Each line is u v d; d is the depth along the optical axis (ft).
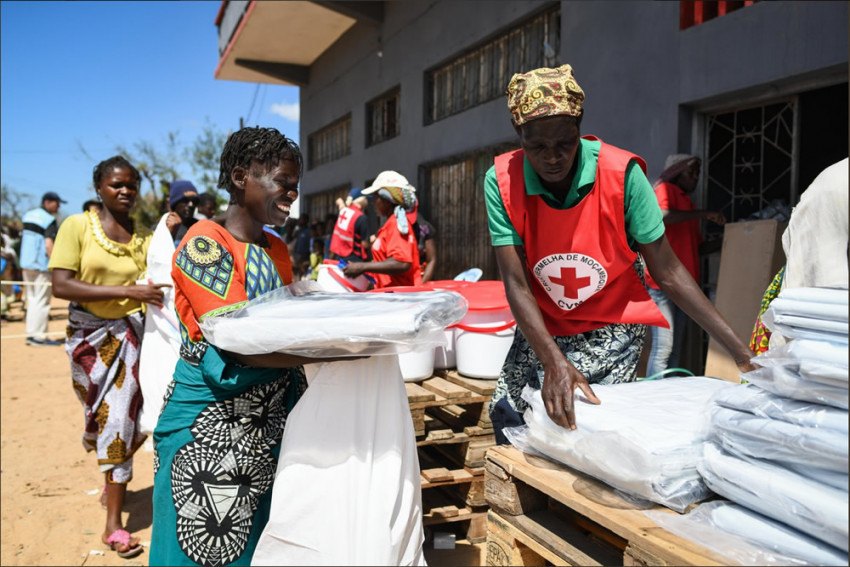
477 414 8.86
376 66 31.81
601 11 17.03
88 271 10.12
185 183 13.99
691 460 4.63
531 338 5.70
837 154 13.62
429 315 4.63
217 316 4.81
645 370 12.85
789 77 12.43
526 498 5.57
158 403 9.41
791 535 3.94
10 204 152.35
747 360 5.68
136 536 10.73
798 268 5.68
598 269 5.98
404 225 13.56
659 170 15.40
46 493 12.78
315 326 4.48
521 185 5.88
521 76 5.37
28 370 24.25
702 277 15.44
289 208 5.49
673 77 14.89
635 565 4.25
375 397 4.89
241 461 5.19
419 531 5.10
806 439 3.83
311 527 4.73
